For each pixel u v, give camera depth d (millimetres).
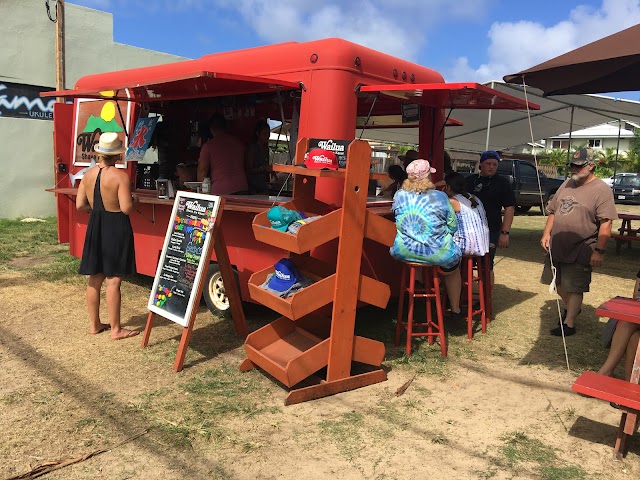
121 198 4473
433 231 4262
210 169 5605
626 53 4055
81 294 6082
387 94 4691
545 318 5727
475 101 5152
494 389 3898
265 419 3355
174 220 4402
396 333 4758
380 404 3617
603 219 4715
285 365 3738
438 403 3654
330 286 3707
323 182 4473
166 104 6871
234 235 5047
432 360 4434
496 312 5930
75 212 7047
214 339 4746
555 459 2986
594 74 4676
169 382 3848
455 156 20922
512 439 3191
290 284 3834
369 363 3975
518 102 5016
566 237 4879
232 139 5629
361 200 3711
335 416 3424
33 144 11633
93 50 12211
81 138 6918
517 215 17266
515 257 9500
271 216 3775
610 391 2840
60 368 4043
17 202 11570
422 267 4539
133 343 4598
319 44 4562
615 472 2871
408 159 5848
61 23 11547
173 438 3086
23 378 3852
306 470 2824
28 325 5000
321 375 4055
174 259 4324
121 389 3711
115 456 2908
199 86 4840
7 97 11211
